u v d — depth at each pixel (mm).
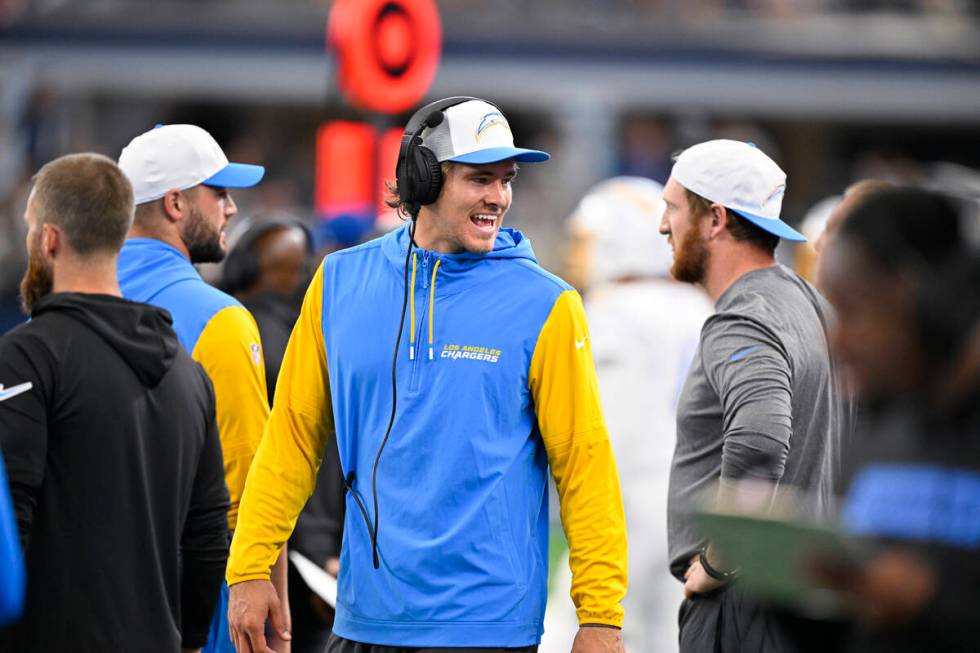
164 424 10422
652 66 50438
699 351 11805
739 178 11852
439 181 10766
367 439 10930
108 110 56750
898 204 6855
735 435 10938
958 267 6754
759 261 11984
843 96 51500
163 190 12555
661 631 17844
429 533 10539
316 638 14977
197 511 11070
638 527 17750
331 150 21688
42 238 10398
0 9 50250
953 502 6445
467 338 10719
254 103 60094
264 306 15805
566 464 10734
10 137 49938
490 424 10633
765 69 50906
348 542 11016
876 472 6730
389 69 21375
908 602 6379
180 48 50438
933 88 51625
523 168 55125
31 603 9852
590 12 53062
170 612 10508
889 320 6789
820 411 11539
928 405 6688
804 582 6520
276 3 53656
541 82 50062
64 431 9930
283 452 11328
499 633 10469
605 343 17906
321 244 22484
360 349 10930
